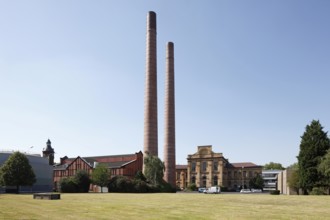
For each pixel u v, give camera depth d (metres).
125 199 43.41
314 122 69.81
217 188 89.56
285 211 25.83
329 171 58.41
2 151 92.62
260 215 22.59
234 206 31.02
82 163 113.25
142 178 87.75
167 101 101.19
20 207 27.64
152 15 98.62
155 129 93.88
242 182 129.25
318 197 49.75
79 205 30.83
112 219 19.97
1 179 76.00
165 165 98.19
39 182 95.81
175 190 90.50
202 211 25.52
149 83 95.12
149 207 29.25
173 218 20.58
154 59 96.81
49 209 26.12
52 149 119.06
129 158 116.12
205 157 132.88
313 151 67.81
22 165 77.44
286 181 81.62
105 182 85.94
